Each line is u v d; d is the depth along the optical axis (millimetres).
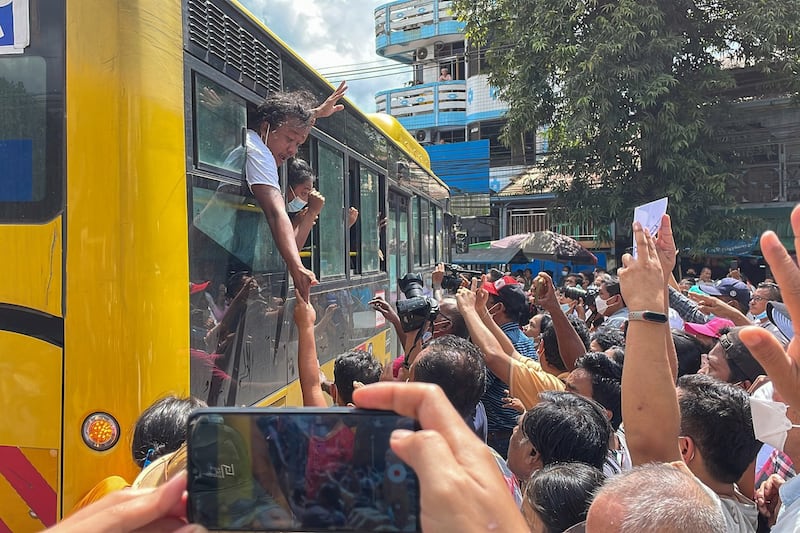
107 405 2139
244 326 2836
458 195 20141
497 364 3031
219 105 2652
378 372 2945
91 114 2188
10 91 2250
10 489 2205
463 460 767
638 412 1730
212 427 858
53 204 2205
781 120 15117
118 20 2176
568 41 13258
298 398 3480
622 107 13000
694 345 3273
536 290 3514
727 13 13406
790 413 1662
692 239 12750
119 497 843
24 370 2197
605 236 13781
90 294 2164
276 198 2912
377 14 27344
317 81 3846
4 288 2217
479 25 15219
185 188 2373
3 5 2248
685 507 1275
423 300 3637
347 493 839
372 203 5105
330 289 3975
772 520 2133
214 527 839
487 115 23031
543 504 1781
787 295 1151
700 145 13070
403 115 25875
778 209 14984
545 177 15242
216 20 2641
